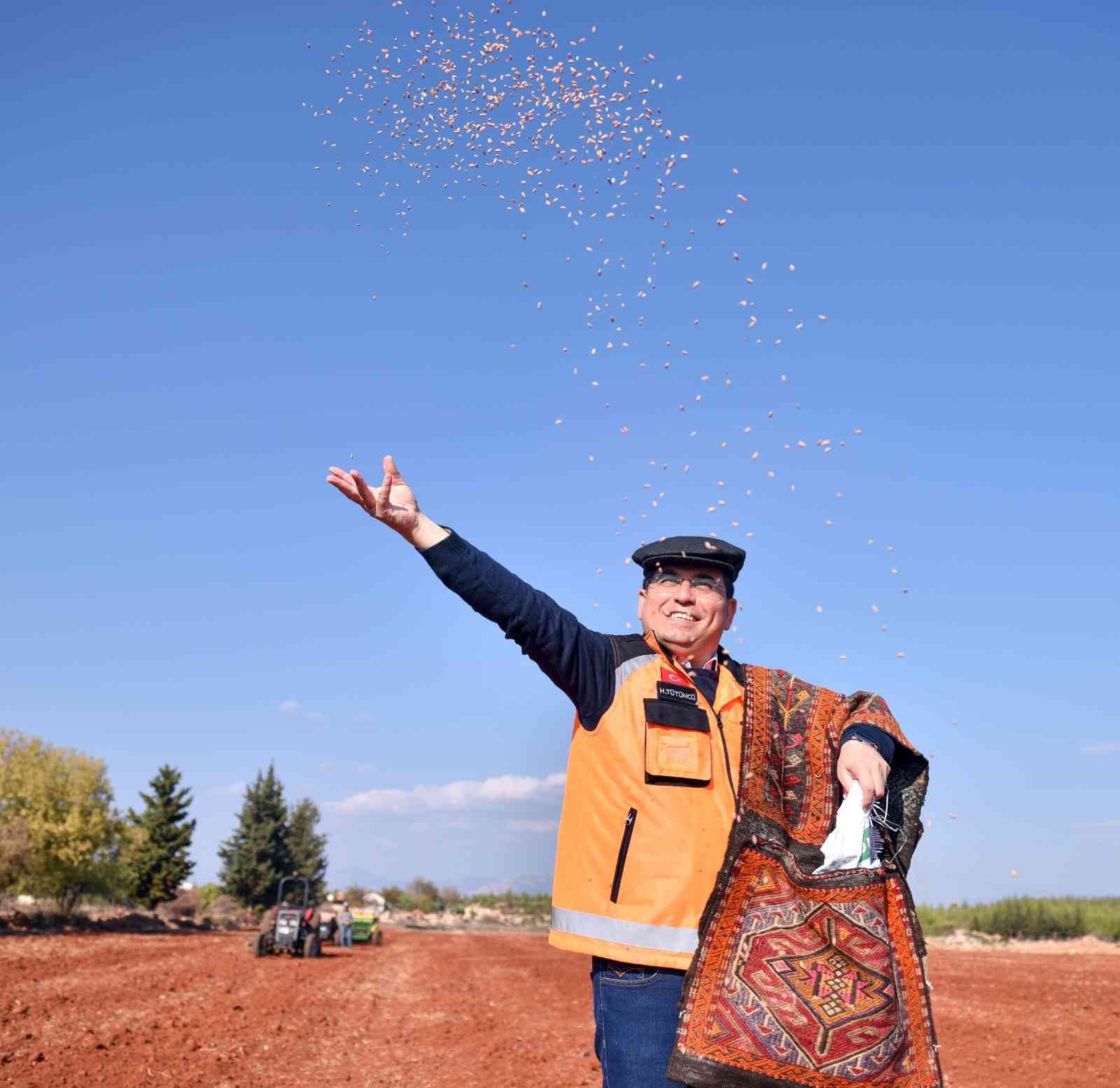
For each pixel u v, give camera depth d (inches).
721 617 137.5
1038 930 1738.4
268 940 1295.5
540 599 131.7
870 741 124.6
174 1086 399.5
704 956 119.1
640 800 126.6
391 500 133.8
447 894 3572.8
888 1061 115.7
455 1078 453.1
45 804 1622.8
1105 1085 409.1
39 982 767.7
